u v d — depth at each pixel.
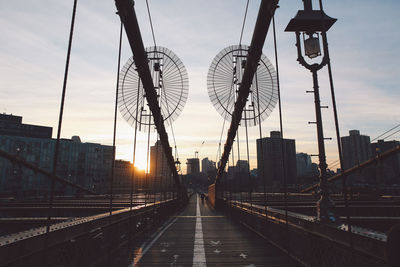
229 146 18.73
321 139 5.35
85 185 86.56
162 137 16.89
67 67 3.40
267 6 6.59
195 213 21.84
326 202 4.84
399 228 1.86
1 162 71.44
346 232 3.58
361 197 25.44
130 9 6.59
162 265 6.03
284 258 6.52
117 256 6.78
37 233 3.30
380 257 2.83
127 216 8.09
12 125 102.12
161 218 15.13
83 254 4.62
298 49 5.67
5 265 2.60
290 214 6.30
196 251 7.43
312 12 5.66
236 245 8.25
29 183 75.44
